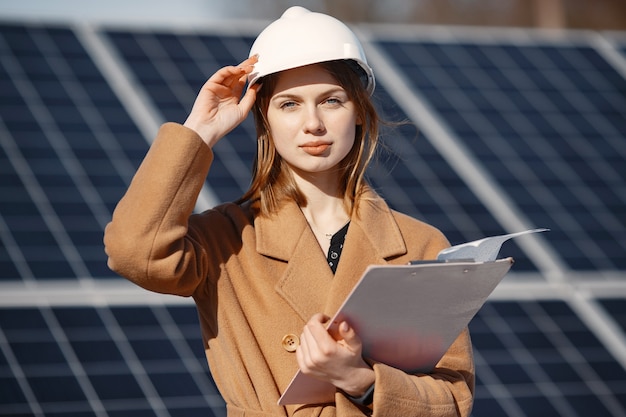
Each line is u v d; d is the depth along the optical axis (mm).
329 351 3994
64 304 9062
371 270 3750
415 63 12766
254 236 4617
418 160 11297
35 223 9797
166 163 4246
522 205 11039
